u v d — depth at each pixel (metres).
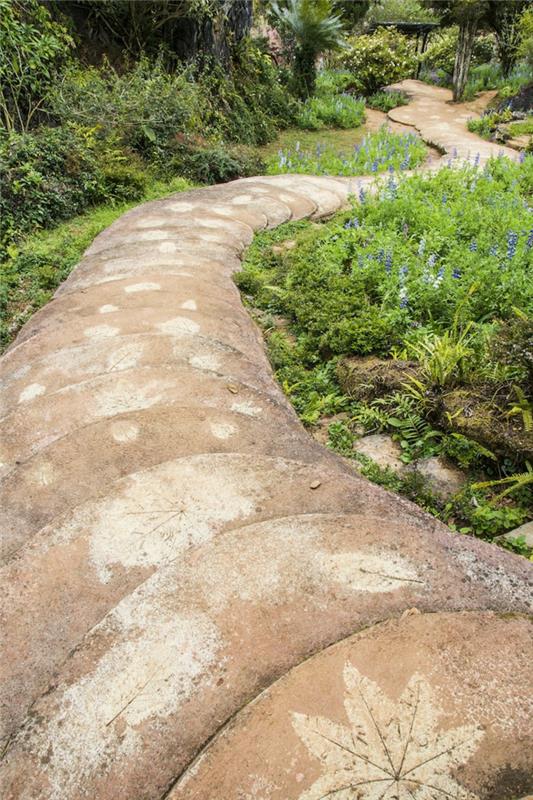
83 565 2.50
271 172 10.70
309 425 3.73
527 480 2.88
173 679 1.98
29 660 2.18
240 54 13.54
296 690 1.88
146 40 11.54
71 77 9.61
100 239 6.83
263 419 3.51
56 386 3.91
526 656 1.94
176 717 1.88
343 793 1.61
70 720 1.91
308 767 1.68
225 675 1.97
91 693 1.98
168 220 7.23
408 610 2.13
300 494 2.82
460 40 18.72
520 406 3.16
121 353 4.16
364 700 1.83
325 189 8.95
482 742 1.70
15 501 2.97
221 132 11.84
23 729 1.92
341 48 17.61
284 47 16.67
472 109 18.00
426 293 4.47
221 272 5.80
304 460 3.17
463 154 11.84
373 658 1.96
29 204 7.30
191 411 3.48
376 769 1.65
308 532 2.52
